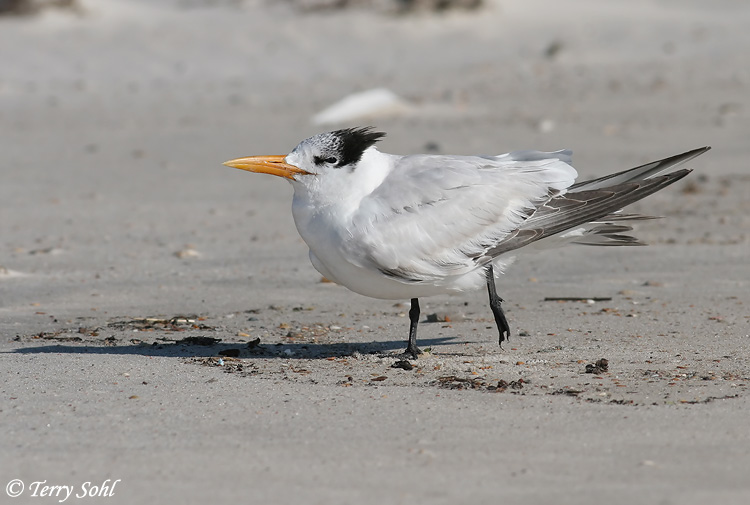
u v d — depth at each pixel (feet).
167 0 186.50
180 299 43.11
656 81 119.65
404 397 27.81
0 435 24.43
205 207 65.82
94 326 38.34
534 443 23.72
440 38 159.53
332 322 39.11
